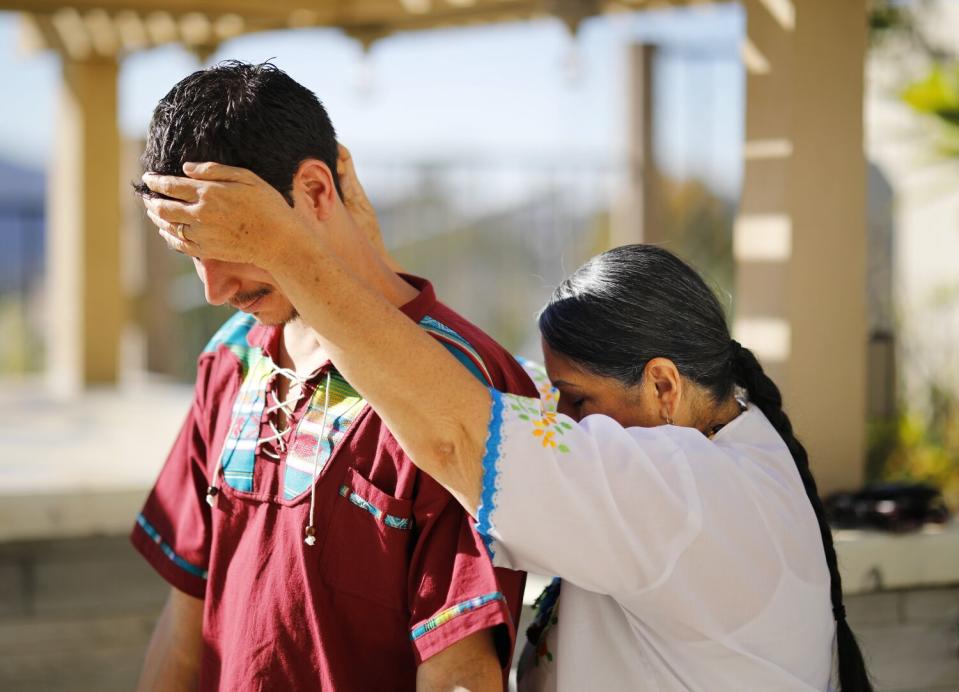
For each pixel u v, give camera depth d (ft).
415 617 4.28
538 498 4.17
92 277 19.94
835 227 8.80
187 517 5.18
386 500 4.33
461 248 21.67
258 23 16.94
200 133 4.02
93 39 19.06
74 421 15.53
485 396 4.18
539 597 5.30
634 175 19.27
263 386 4.79
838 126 8.75
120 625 9.66
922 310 16.79
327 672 4.38
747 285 8.99
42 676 9.48
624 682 4.62
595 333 4.88
